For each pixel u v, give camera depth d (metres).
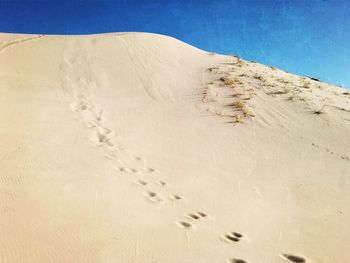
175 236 3.97
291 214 5.05
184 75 13.55
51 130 6.93
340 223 4.86
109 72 12.53
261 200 5.46
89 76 11.88
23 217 3.71
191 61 15.69
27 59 12.52
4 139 5.90
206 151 7.46
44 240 3.38
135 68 13.31
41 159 5.45
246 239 4.18
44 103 8.65
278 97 11.41
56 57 13.32
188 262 3.48
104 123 8.20
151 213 4.47
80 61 13.15
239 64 15.90
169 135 8.14
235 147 7.83
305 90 12.70
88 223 3.86
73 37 17.03
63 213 3.96
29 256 3.10
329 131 8.98
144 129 8.29
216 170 6.55
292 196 5.71
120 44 15.79
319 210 5.25
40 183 4.62
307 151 7.84
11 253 3.10
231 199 5.36
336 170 6.95
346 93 13.36
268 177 6.44
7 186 4.36
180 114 9.70
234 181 6.12
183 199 5.14
